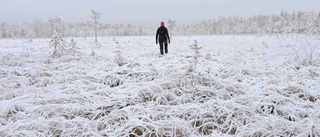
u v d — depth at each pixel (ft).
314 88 20.86
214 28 314.55
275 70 27.81
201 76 20.79
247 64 31.91
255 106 16.76
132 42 93.97
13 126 13.89
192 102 18.07
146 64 31.04
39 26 248.73
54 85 22.50
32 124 13.96
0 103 17.42
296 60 33.81
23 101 17.53
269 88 20.29
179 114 15.58
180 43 89.71
